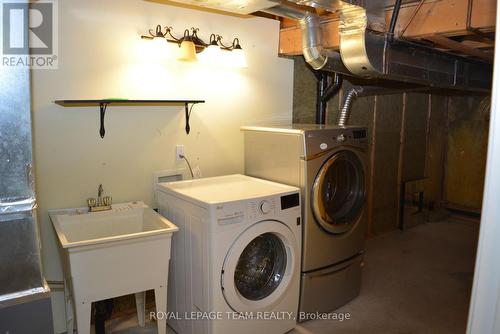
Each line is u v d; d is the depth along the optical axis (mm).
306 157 2408
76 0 2254
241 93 3084
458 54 3039
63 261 2186
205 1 2035
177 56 2656
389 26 2438
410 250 4012
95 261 1914
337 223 2627
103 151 2461
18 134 1393
